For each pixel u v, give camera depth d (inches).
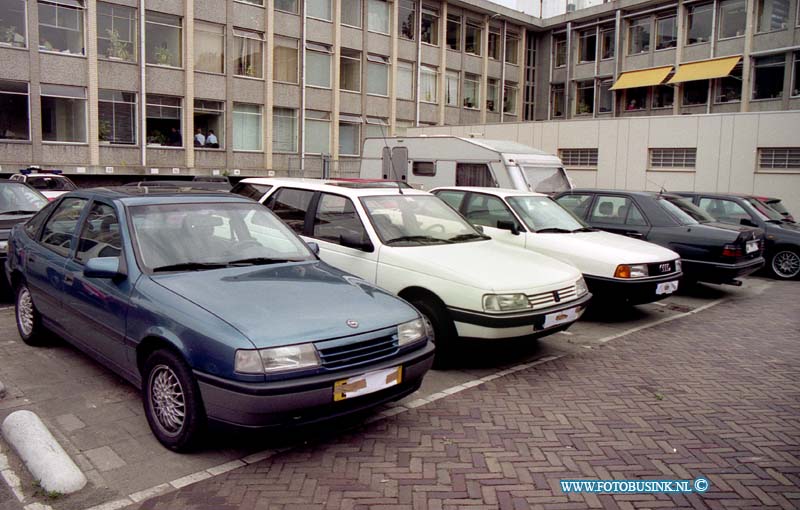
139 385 176.1
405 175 681.6
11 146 934.4
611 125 877.2
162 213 198.1
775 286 456.8
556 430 184.7
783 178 743.7
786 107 1178.0
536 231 338.0
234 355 147.3
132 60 1040.2
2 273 316.8
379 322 168.4
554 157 634.8
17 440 159.6
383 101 1393.9
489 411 198.2
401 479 153.7
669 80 1339.8
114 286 182.9
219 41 1142.3
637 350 273.7
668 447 174.9
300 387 149.3
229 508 139.2
